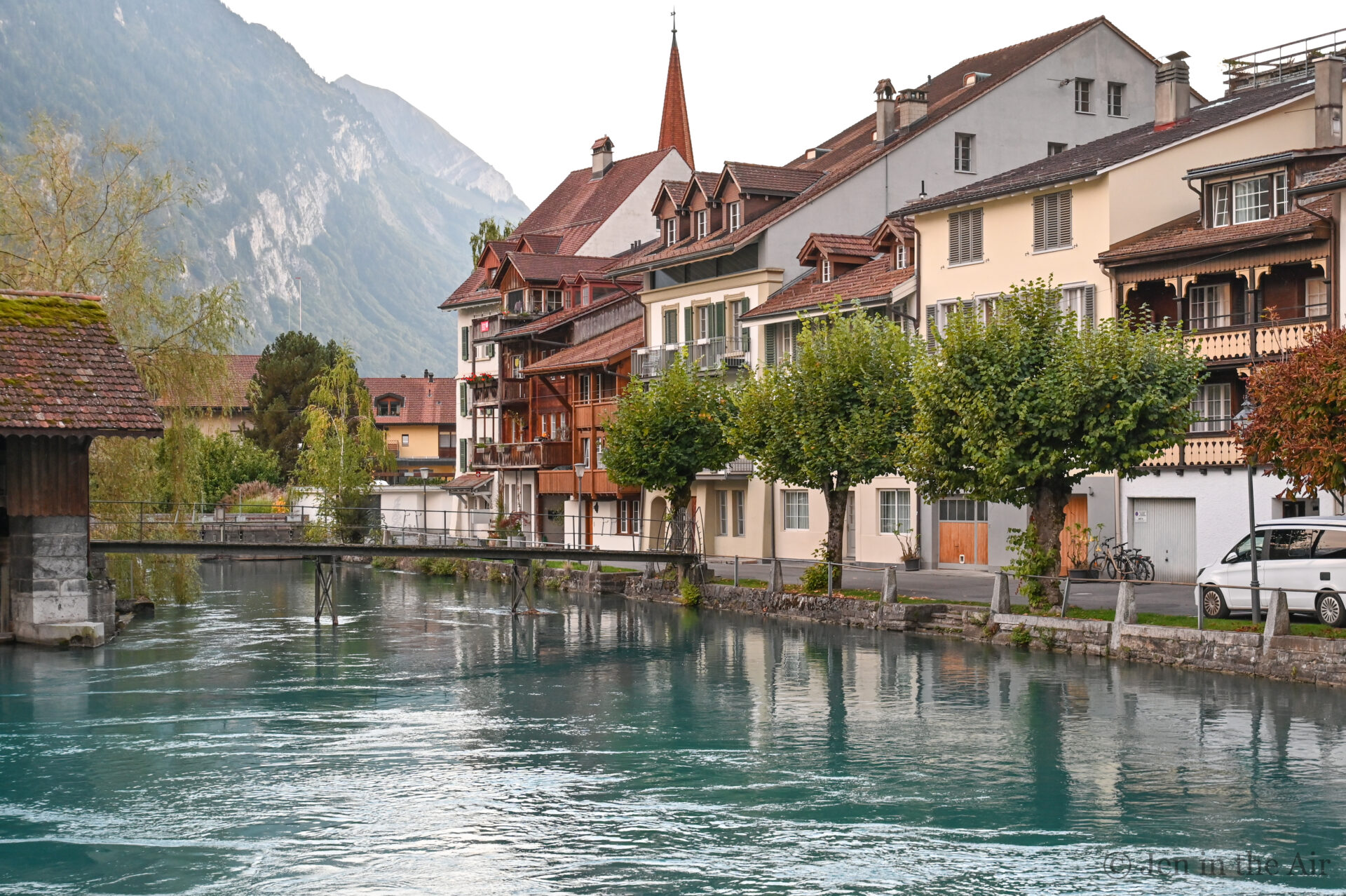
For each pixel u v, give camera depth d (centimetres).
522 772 2109
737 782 2028
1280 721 2291
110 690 2897
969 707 2538
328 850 1716
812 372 3869
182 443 4372
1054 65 5838
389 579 6425
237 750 2284
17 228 4103
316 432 7312
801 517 5388
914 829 1770
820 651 3338
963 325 3262
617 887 1567
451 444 12506
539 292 7462
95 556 3947
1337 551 2739
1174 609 3219
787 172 5916
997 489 3186
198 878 1612
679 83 9588
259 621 4334
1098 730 2294
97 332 3553
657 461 4606
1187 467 3900
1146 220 4184
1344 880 1551
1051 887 1544
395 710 2659
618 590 5097
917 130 5738
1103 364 3028
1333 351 2477
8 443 3350
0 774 2116
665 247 6462
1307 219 3581
